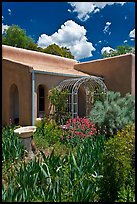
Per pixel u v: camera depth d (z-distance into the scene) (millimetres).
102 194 5379
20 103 16438
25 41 52688
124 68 19188
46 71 16500
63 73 17750
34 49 50812
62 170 6020
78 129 12023
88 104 19234
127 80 19016
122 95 19266
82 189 5051
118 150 5484
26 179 5562
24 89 16156
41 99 18500
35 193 5156
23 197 4828
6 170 7246
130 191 5102
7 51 19469
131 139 6109
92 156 7234
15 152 8734
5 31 52844
